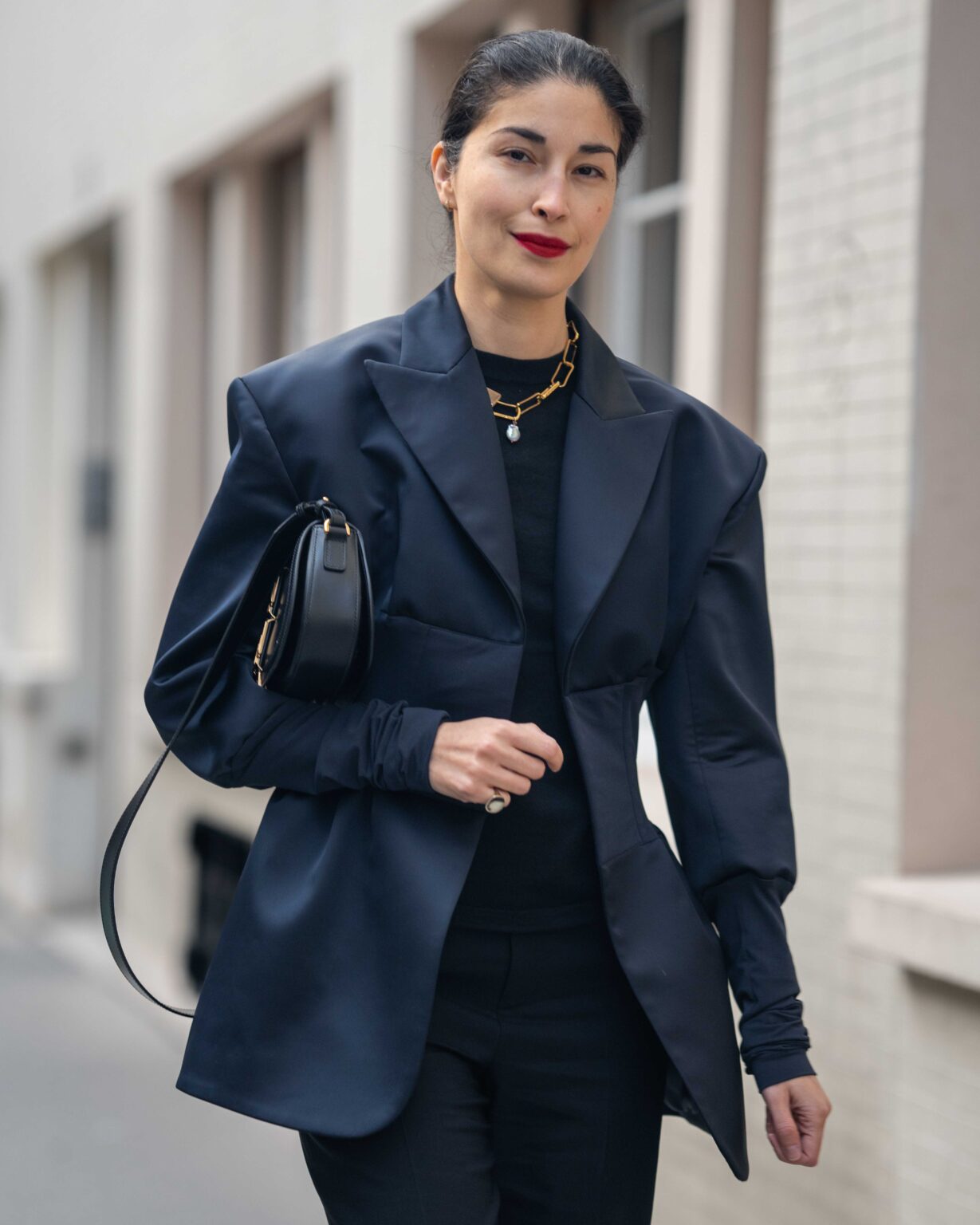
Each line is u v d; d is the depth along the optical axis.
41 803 12.19
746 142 5.14
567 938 2.71
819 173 4.64
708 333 5.16
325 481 2.63
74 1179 6.40
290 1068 2.56
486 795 2.45
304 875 2.66
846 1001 4.50
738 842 2.78
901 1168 4.31
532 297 2.63
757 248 5.17
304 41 7.96
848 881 4.52
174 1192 6.25
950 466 4.36
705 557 2.81
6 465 13.95
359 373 2.70
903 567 4.33
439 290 2.81
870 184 4.45
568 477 2.71
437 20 6.67
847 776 4.53
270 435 2.65
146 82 10.30
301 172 9.12
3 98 13.88
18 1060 8.20
